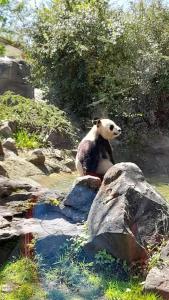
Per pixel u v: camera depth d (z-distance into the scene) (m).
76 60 13.84
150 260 4.89
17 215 5.94
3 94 13.57
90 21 13.66
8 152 10.05
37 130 12.12
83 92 13.98
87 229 5.21
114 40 13.23
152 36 14.41
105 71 13.90
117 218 4.92
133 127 13.66
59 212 5.86
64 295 4.62
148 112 14.05
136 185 5.20
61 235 5.25
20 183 6.64
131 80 13.57
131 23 14.07
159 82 13.98
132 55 13.73
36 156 9.94
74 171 10.68
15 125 11.95
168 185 10.02
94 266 5.03
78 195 5.79
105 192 5.27
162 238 5.07
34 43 14.57
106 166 7.48
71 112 14.08
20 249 5.30
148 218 5.11
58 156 11.09
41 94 15.52
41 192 6.43
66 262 5.09
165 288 4.47
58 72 14.20
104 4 14.09
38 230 5.42
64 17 14.23
